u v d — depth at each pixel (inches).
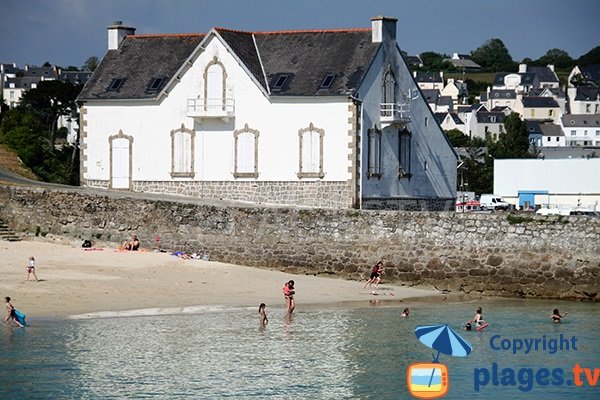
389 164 3046.3
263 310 2038.6
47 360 1718.8
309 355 1796.3
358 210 2583.7
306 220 2596.0
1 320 1977.1
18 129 4254.4
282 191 2950.3
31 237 2706.7
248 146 2979.8
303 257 2598.4
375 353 1815.9
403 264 2549.2
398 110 3036.4
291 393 1584.6
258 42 3105.3
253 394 1573.6
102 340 1851.6
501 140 7012.8
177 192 3056.1
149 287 2298.2
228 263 2618.1
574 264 2466.8
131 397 1544.0
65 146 5032.0
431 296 2443.4
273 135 2952.8
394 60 3065.9
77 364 1697.8
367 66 2930.6
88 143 3134.8
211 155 3021.7
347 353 1812.3
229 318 2078.0
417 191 3191.4
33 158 4153.5
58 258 2507.4
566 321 2151.8
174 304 2176.4
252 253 2618.1
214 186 3021.7
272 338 1914.4
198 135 3031.5
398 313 2187.5
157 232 2659.9
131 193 2974.9
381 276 2554.1
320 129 2908.5
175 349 1811.0
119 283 2309.3
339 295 2369.6
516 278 2496.3
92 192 2792.8
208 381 1626.5
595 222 2461.9
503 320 2155.5
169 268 2485.2
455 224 2527.1
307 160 2923.2
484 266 2511.1
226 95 2994.6
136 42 3240.7
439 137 3307.1
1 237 2677.2
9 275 2317.9
